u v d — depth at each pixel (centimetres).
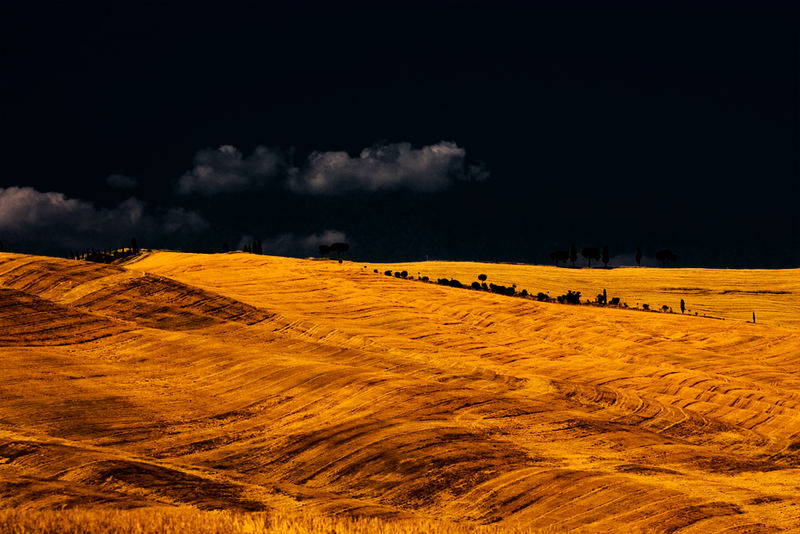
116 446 4962
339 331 8525
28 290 9550
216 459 4875
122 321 8294
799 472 4975
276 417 5700
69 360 6812
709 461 5056
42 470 3988
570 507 3862
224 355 7181
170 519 2584
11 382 5994
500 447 4853
